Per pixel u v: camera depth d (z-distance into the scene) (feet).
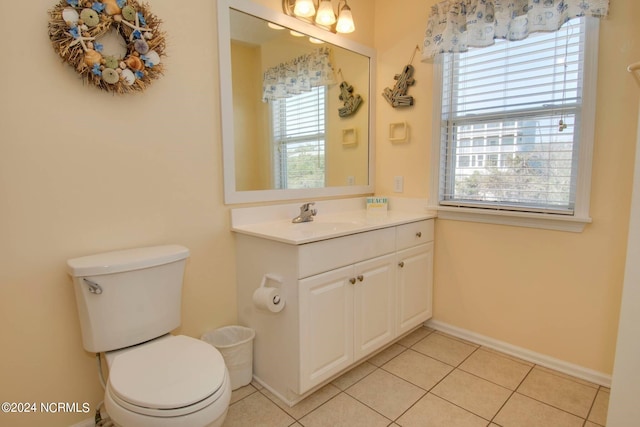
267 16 6.43
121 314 4.56
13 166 4.22
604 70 5.48
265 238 5.60
